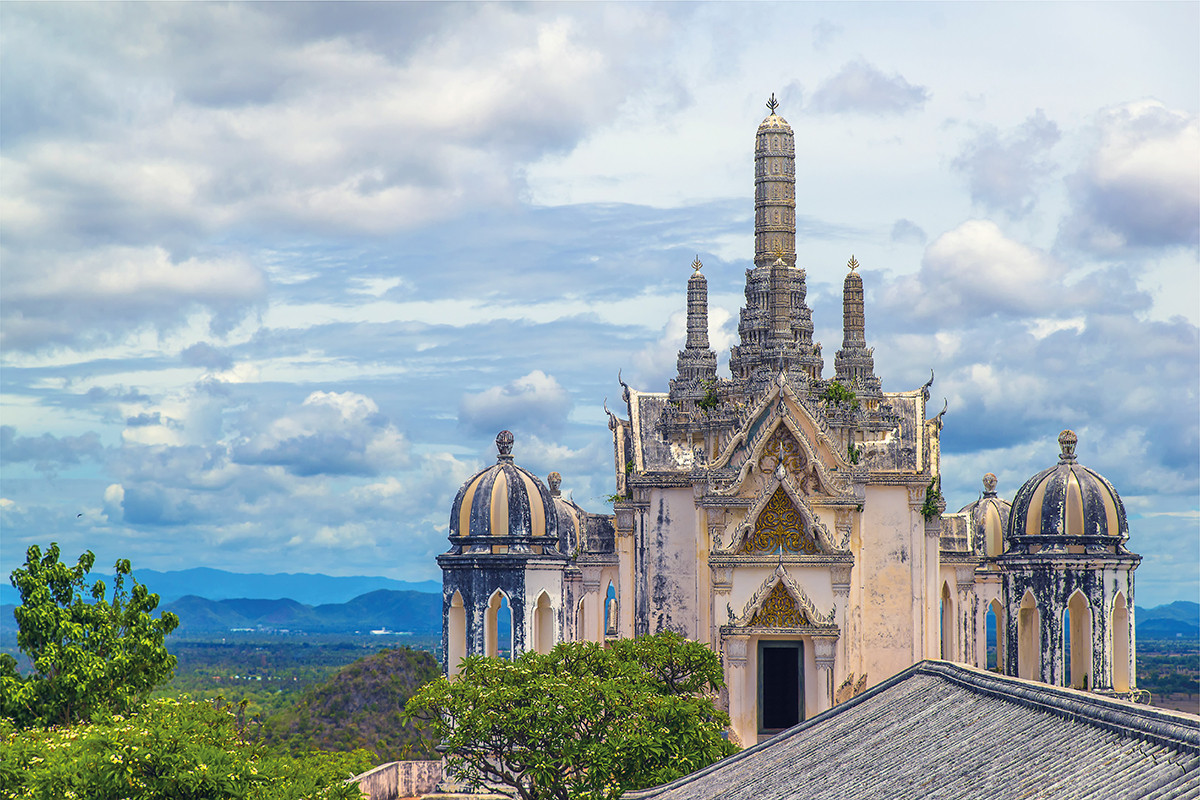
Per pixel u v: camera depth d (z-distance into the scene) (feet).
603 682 145.28
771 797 99.04
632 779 137.18
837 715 118.62
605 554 239.91
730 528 185.06
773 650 181.88
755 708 178.81
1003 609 175.11
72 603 165.37
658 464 197.77
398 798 211.20
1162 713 75.05
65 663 158.71
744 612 179.42
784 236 217.77
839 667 178.70
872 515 192.34
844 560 179.93
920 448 194.29
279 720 412.77
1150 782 67.82
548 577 182.39
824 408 197.67
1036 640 178.09
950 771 85.71
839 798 90.94
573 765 140.67
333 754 193.36
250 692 622.13
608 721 141.90
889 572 191.42
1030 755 81.76
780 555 180.75
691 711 142.41
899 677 120.98
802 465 184.34
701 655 165.58
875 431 197.77
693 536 192.75
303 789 115.44
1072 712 84.64
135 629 166.50
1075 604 172.96
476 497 183.83
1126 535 170.71
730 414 196.03
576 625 239.50
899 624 190.49
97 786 111.45
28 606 162.09
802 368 203.31
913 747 95.81
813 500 182.91
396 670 431.02
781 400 183.73
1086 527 168.76
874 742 102.22
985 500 242.17
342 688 422.00
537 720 140.46
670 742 138.21
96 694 159.63
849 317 242.37
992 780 80.12
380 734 399.44
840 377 239.71
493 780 152.97
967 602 219.00
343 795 118.01
